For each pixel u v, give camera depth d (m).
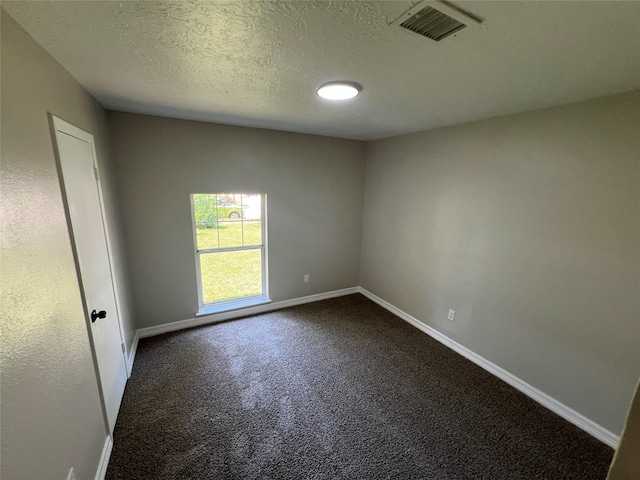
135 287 2.94
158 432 1.90
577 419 2.04
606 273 1.84
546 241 2.13
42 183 1.18
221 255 3.44
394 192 3.62
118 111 2.56
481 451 1.83
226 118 2.74
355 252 4.32
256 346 2.96
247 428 1.96
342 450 1.82
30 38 1.16
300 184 3.65
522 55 1.27
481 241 2.60
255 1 0.92
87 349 1.51
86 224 1.68
